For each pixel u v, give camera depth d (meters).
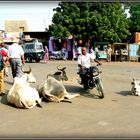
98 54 37.19
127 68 25.61
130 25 44.38
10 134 7.51
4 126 8.16
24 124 8.35
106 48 38.28
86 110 9.98
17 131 7.74
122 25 39.47
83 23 38.56
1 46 16.75
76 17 38.97
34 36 46.12
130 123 8.58
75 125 8.30
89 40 39.66
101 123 8.52
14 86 10.37
